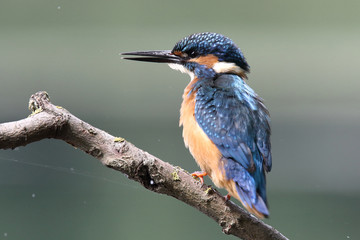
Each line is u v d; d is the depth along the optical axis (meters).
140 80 19.03
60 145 13.09
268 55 20.39
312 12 20.89
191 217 12.31
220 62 7.82
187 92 7.43
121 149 5.43
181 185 5.68
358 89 19.16
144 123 15.65
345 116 16.67
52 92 18.27
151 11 20.02
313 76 20.16
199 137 6.65
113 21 19.89
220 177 6.40
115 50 19.73
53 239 11.58
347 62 20.50
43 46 19.66
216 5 20.33
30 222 11.77
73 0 19.78
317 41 20.83
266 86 19.39
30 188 12.56
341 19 20.67
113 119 16.30
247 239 5.90
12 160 12.61
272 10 20.67
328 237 11.22
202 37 7.96
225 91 6.91
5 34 19.66
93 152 5.40
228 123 6.50
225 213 5.80
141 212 12.39
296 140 15.52
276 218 11.53
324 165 14.15
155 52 8.27
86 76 19.03
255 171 6.27
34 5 19.66
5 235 10.26
